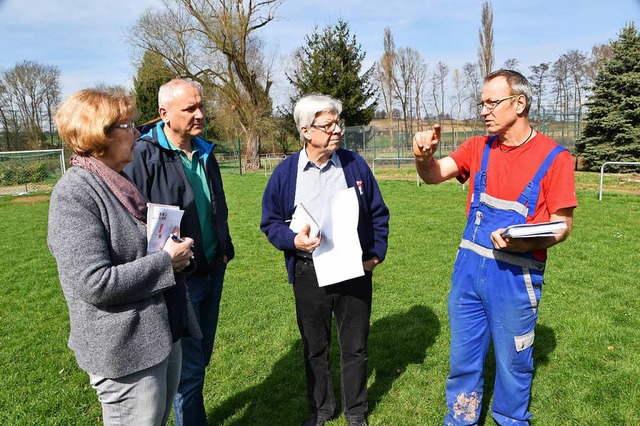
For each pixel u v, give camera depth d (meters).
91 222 1.66
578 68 41.59
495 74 2.36
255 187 17.75
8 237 9.41
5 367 3.82
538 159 2.30
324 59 31.77
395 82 47.84
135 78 33.66
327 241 2.49
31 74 38.34
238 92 30.05
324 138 2.55
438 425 2.94
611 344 3.79
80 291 1.62
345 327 2.76
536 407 3.04
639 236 7.41
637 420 2.84
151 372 1.83
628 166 19.31
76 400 3.33
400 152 28.78
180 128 2.48
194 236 2.56
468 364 2.60
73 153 1.79
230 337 4.27
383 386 3.39
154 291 1.77
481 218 2.48
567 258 6.28
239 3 28.34
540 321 4.29
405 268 6.15
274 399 3.30
